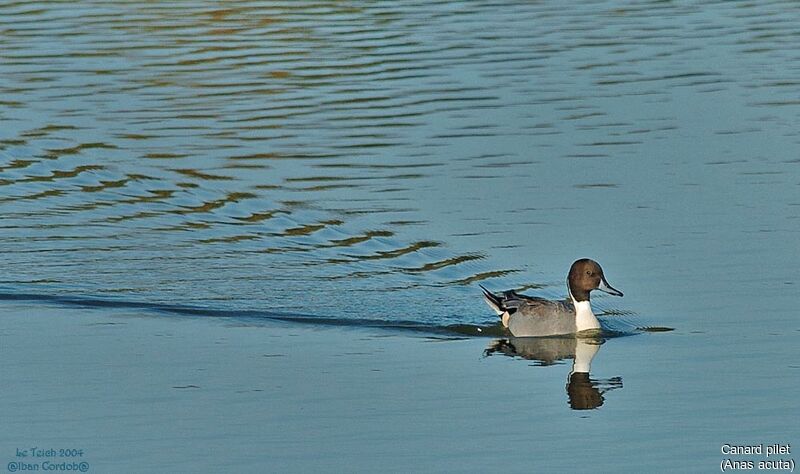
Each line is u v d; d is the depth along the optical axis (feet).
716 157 74.23
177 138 81.92
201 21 111.24
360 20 110.42
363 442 41.57
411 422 43.19
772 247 60.23
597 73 93.15
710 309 53.78
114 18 112.88
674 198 67.56
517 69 94.53
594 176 71.56
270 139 80.84
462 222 65.46
